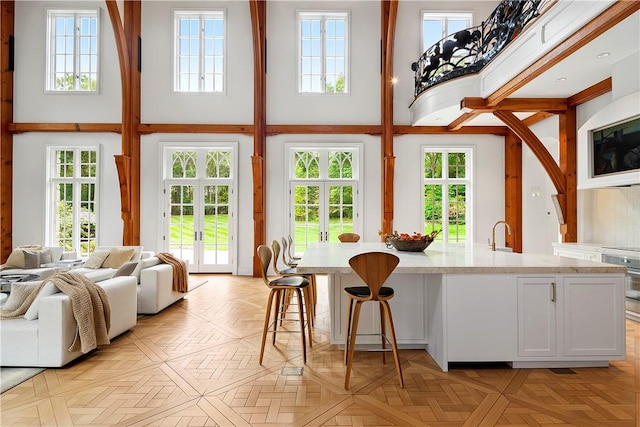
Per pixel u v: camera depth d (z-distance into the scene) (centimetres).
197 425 211
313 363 300
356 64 752
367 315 325
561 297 280
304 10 748
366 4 751
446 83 587
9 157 730
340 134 750
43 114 739
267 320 305
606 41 349
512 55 446
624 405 231
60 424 211
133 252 581
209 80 769
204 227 758
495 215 751
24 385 260
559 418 217
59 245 748
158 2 746
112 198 743
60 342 286
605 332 279
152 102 746
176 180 753
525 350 280
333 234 759
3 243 717
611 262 437
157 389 254
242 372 283
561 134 545
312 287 414
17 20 740
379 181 751
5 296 384
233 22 750
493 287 279
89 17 757
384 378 271
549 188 706
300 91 761
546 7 373
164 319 433
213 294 573
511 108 533
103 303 321
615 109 405
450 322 280
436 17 757
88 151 753
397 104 747
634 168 394
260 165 703
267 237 748
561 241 553
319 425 210
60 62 756
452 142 749
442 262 298
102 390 253
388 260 245
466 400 238
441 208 765
